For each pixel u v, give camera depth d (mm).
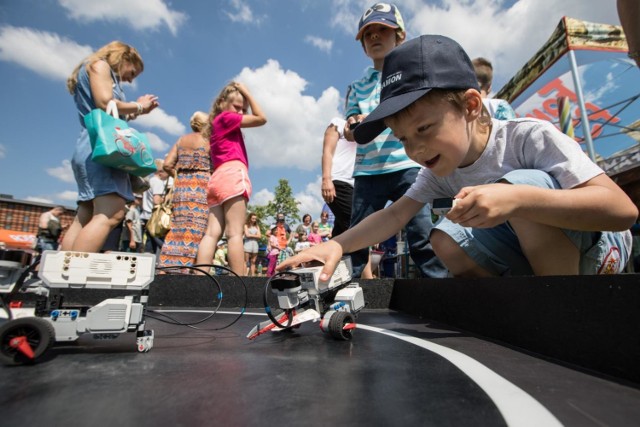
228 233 3211
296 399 622
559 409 579
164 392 656
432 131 1227
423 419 534
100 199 2619
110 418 528
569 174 1233
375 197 3047
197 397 629
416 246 2787
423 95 1160
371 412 561
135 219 6809
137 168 2633
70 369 829
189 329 1607
